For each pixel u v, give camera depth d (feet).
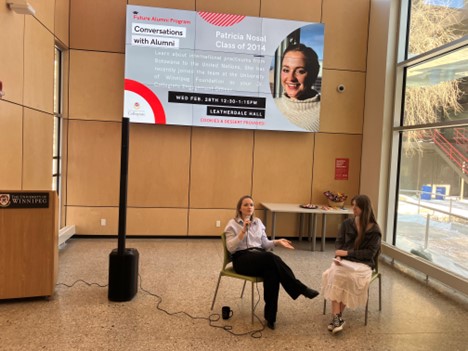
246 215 10.97
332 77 20.38
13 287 10.66
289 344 8.98
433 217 15.79
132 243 18.39
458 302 12.25
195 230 19.83
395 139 18.26
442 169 15.23
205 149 19.67
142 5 18.60
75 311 10.34
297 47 19.39
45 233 10.84
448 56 14.96
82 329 9.29
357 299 9.75
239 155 19.95
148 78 18.38
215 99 18.93
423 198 16.46
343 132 20.67
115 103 18.89
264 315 10.01
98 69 18.67
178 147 19.45
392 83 18.38
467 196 13.97
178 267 14.87
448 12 15.10
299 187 20.49
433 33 15.98
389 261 17.24
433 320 10.74
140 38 18.22
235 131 19.85
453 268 14.35
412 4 17.63
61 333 9.05
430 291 13.26
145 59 18.31
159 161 19.34
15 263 10.64
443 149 15.19
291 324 10.10
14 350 8.20
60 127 18.51
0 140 11.26
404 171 17.92
